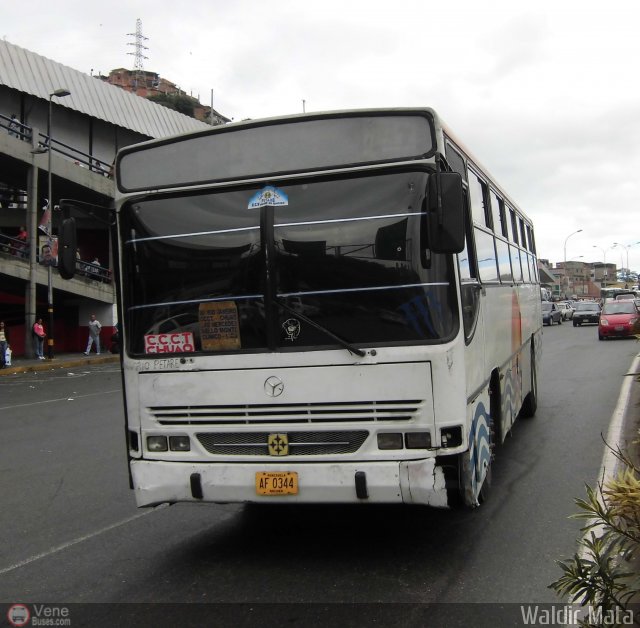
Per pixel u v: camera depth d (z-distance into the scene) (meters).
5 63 29.36
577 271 156.62
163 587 4.55
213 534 5.68
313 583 4.51
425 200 4.54
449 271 4.50
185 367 4.84
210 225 4.92
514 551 4.98
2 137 26.00
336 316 4.61
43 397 16.31
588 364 19.06
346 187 4.68
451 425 4.43
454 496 4.80
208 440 4.80
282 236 4.75
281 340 4.68
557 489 6.62
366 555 5.01
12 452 9.57
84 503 6.77
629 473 3.31
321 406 4.57
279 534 5.59
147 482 4.86
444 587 4.37
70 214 5.17
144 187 5.08
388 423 4.46
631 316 28.56
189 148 5.03
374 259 4.58
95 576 4.81
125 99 35.53
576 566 3.20
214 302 4.84
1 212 32.59
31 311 27.70
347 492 4.46
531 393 10.43
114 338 12.30
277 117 4.84
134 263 5.09
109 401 15.16
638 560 3.89
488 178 6.97
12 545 5.55
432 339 4.46
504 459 8.02
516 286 8.75
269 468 4.61
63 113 33.28
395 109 4.64
